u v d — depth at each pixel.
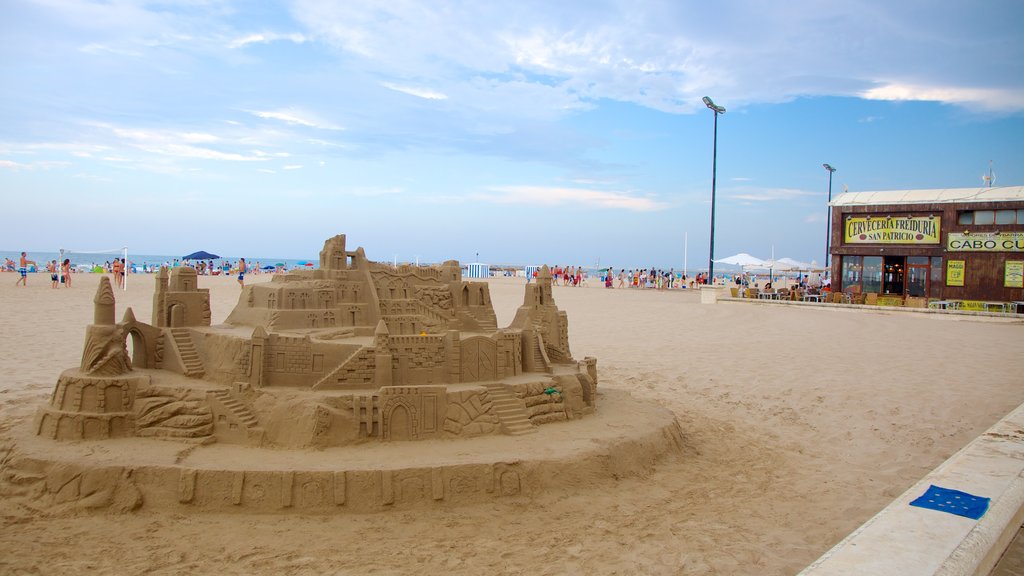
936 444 19.52
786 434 21.16
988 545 5.23
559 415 18.39
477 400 16.83
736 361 30.88
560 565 11.84
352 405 15.80
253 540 12.66
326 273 19.91
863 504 15.22
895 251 48.78
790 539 13.16
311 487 13.72
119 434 15.71
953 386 25.19
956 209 46.09
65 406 15.80
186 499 13.62
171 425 15.72
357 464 14.25
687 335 38.47
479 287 22.45
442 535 13.02
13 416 18.80
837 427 21.56
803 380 27.00
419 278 21.58
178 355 17.95
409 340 17.17
